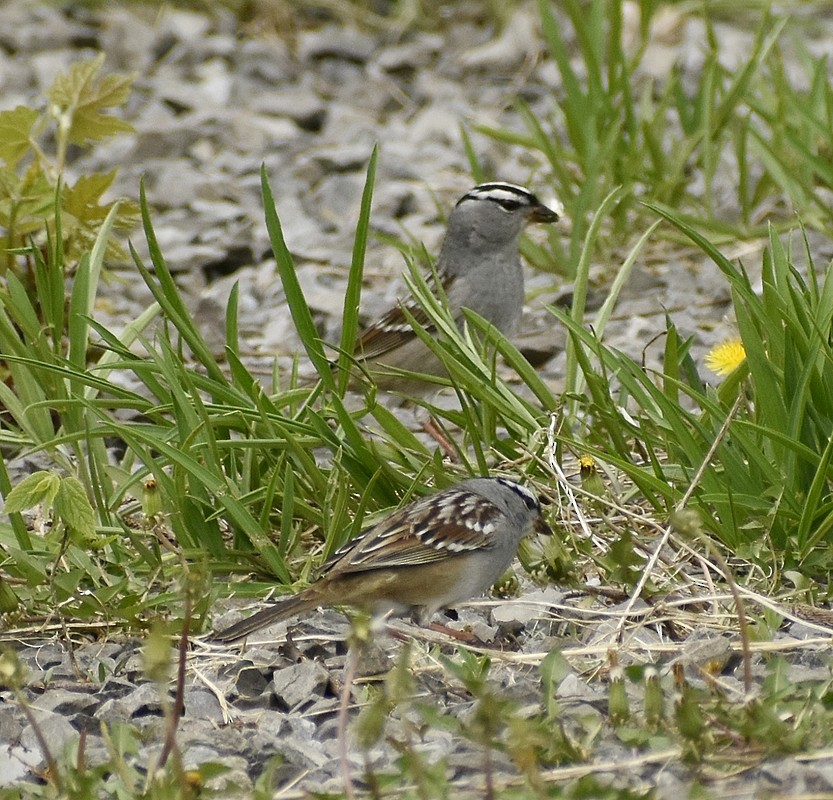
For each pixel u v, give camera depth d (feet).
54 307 35.73
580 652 25.84
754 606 27.27
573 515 31.24
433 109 68.44
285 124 68.39
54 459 35.01
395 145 65.05
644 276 49.08
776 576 28.22
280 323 48.60
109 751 22.11
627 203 51.90
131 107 70.13
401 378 41.04
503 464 33.14
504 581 29.60
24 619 28.50
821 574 29.07
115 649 27.61
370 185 32.55
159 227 57.36
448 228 41.86
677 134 62.69
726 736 22.39
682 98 55.62
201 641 27.32
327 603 26.27
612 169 52.95
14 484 36.17
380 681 25.71
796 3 78.28
